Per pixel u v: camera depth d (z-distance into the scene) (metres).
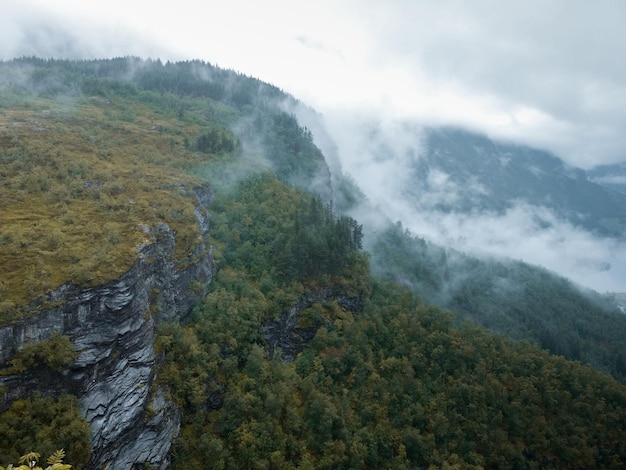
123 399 44.94
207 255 75.12
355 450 63.81
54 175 65.25
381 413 73.44
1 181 60.16
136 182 75.25
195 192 87.50
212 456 53.31
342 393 74.75
